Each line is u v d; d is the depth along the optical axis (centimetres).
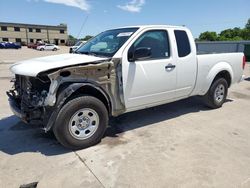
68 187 287
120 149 378
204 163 338
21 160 346
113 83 390
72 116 356
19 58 2308
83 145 374
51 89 335
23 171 318
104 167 328
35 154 362
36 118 355
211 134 438
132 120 509
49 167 328
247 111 577
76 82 354
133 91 413
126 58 397
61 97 341
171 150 376
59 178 304
